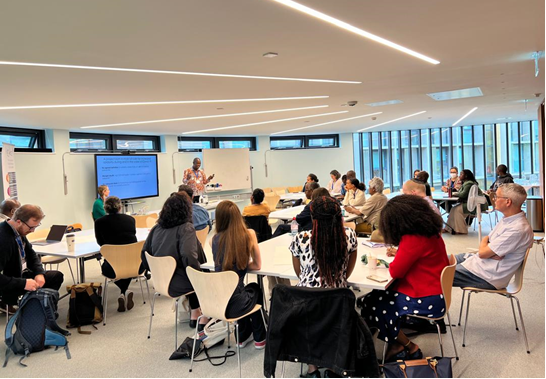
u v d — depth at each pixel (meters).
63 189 8.00
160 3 2.36
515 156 13.23
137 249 4.02
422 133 14.07
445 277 2.61
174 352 3.15
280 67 4.13
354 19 2.85
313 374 2.71
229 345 3.30
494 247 3.04
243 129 10.38
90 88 4.53
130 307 4.27
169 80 4.39
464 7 2.73
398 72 4.71
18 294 3.53
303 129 11.49
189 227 3.36
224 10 2.54
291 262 3.21
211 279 2.82
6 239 3.45
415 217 2.67
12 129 7.46
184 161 10.83
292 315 2.42
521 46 3.83
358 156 14.02
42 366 3.09
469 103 7.79
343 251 2.61
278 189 11.84
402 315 2.69
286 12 2.64
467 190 7.44
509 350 3.01
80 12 2.41
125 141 9.74
